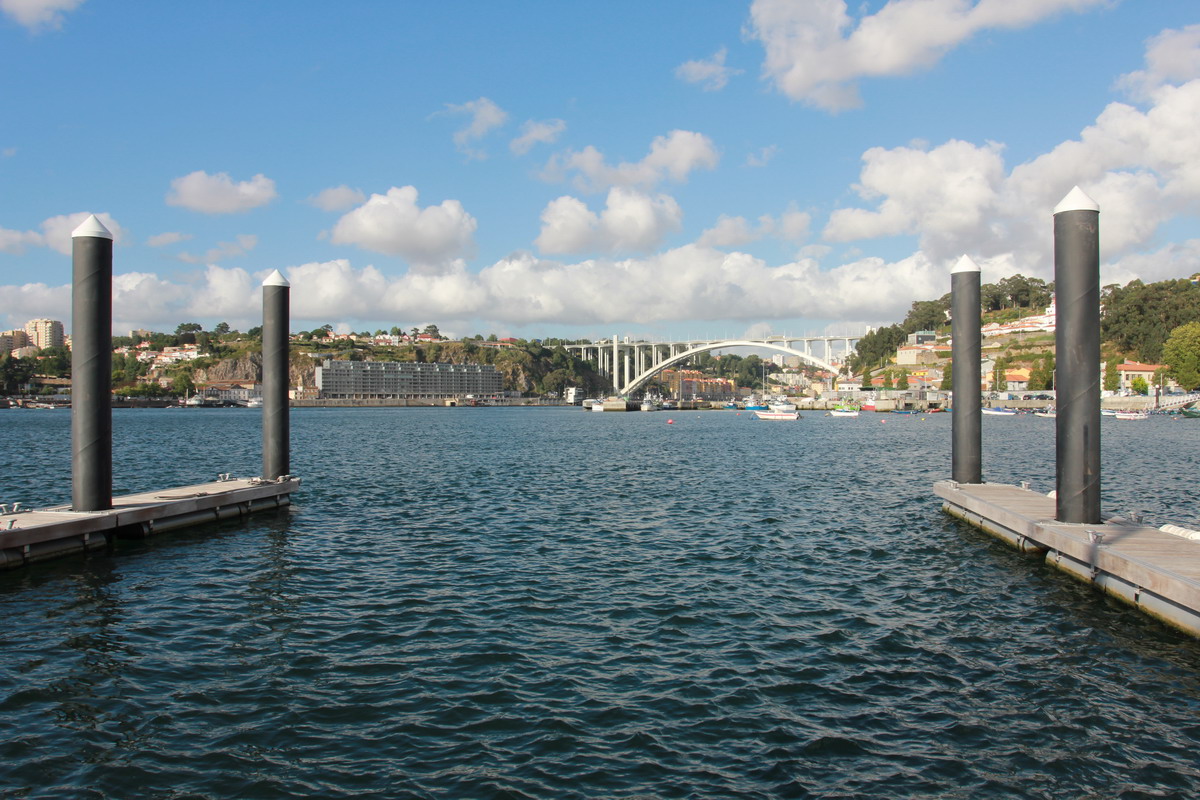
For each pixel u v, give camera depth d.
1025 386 158.25
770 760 8.69
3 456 45.00
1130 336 150.00
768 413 126.00
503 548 19.55
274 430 25.73
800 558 18.56
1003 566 17.64
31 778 8.17
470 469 39.53
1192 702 10.31
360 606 14.42
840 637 12.82
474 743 9.04
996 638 12.78
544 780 8.20
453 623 13.44
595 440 67.62
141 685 10.67
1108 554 14.48
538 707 10.00
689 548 19.66
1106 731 9.48
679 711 9.91
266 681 10.82
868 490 31.17
